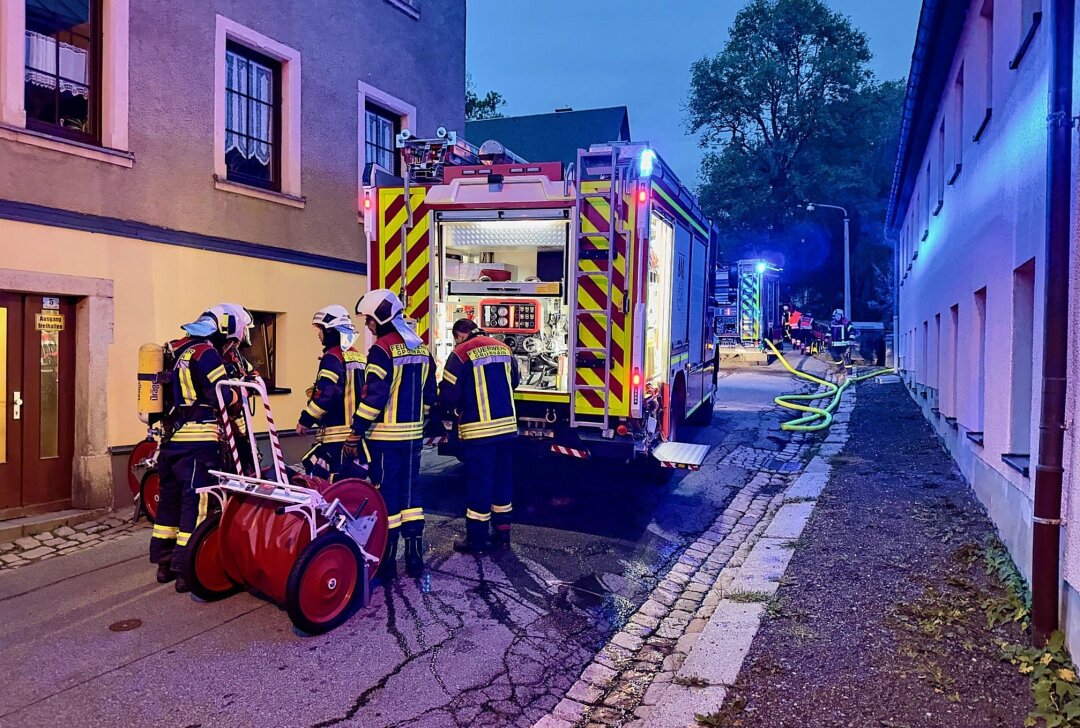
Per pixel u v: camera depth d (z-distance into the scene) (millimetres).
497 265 6645
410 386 4926
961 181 7348
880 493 6730
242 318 4820
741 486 7977
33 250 5738
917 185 12953
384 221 6527
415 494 5109
